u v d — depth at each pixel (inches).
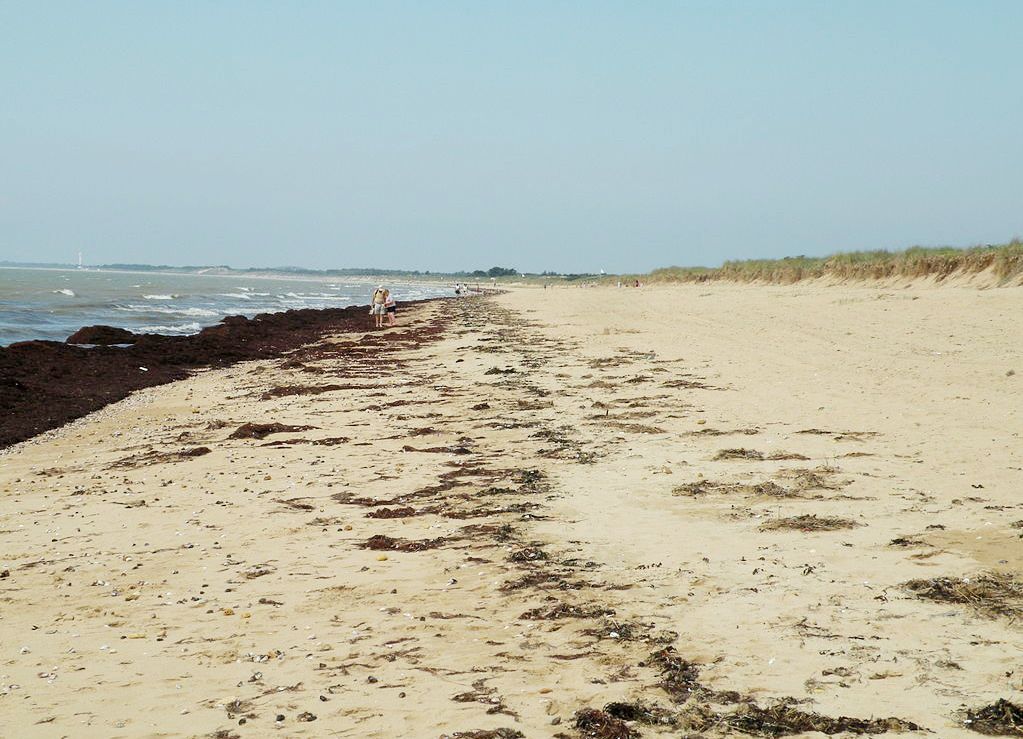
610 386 775.7
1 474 535.2
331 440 586.9
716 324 1369.3
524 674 225.0
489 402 724.7
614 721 193.8
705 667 221.6
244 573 322.3
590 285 5457.7
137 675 235.1
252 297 3971.5
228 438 615.2
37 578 327.0
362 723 201.8
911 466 424.2
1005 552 291.1
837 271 2306.8
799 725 189.8
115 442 635.5
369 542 351.9
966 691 199.2
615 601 272.7
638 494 406.9
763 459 462.3
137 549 361.1
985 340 890.1
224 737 197.8
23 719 210.7
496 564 316.5
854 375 722.8
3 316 1927.9
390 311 1889.8
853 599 260.1
